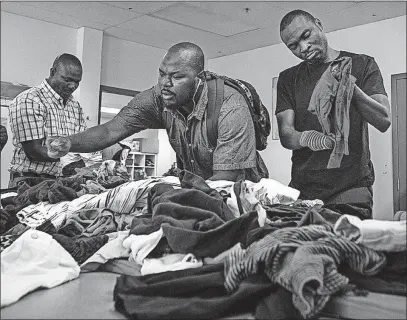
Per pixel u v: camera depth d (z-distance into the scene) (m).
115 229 1.39
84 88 4.14
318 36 2.35
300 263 0.81
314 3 3.44
